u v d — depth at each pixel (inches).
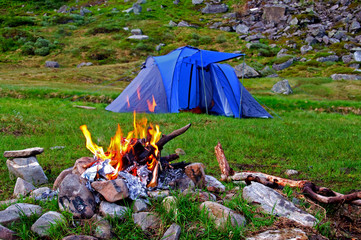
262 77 1322.6
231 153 338.3
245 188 183.3
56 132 407.5
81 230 144.5
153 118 554.3
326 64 1475.1
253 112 676.7
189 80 688.4
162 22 2333.9
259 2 2583.7
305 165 303.4
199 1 2824.8
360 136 446.6
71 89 904.9
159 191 176.1
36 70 1341.0
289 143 388.2
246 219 159.0
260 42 1915.6
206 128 479.2
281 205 169.5
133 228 147.3
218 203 172.2
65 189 159.0
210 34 2092.8
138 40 1934.1
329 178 262.5
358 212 177.6
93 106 698.8
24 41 1812.3
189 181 191.5
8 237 140.5
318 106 810.2
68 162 285.3
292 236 139.3
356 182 251.4
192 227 147.9
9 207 158.7
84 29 2183.8
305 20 2041.1
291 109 799.1
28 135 393.4
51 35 1993.1
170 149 337.7
